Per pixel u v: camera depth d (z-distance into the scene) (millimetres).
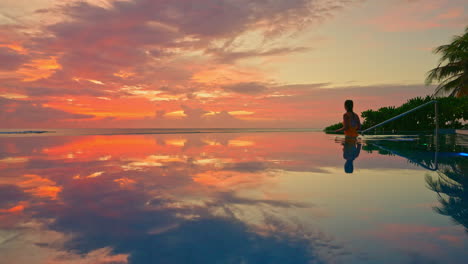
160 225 1150
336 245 939
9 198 1585
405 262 812
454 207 1349
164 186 1891
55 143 6555
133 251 907
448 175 2174
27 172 2473
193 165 2861
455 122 10805
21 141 7383
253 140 7641
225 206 1412
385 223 1140
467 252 874
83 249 926
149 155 3873
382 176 2174
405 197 1541
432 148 4496
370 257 848
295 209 1349
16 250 919
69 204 1465
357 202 1455
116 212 1326
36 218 1243
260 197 1588
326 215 1251
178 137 9844
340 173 2332
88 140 7965
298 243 957
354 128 6391
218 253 885
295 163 2961
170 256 870
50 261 841
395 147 4938
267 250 907
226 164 2943
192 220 1210
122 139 8516
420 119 10891
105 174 2361
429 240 967
